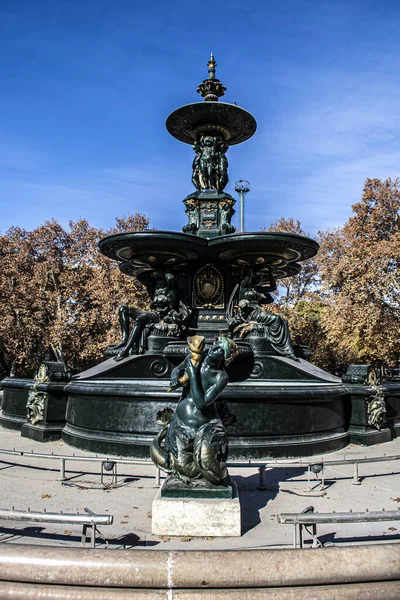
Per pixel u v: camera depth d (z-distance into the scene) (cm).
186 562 322
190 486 459
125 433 792
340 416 898
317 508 532
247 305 1010
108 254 1053
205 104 1070
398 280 2350
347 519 383
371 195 2911
